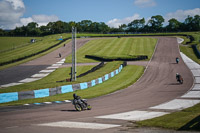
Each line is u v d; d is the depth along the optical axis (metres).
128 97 20.38
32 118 12.14
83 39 107.12
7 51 92.50
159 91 23.44
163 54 61.28
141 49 71.25
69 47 86.44
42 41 112.62
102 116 12.35
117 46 80.38
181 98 18.83
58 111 14.43
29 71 49.25
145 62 51.22
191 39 87.69
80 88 26.44
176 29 176.88
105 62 53.59
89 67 49.25
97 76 31.89
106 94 22.84
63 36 126.69
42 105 17.44
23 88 22.42
